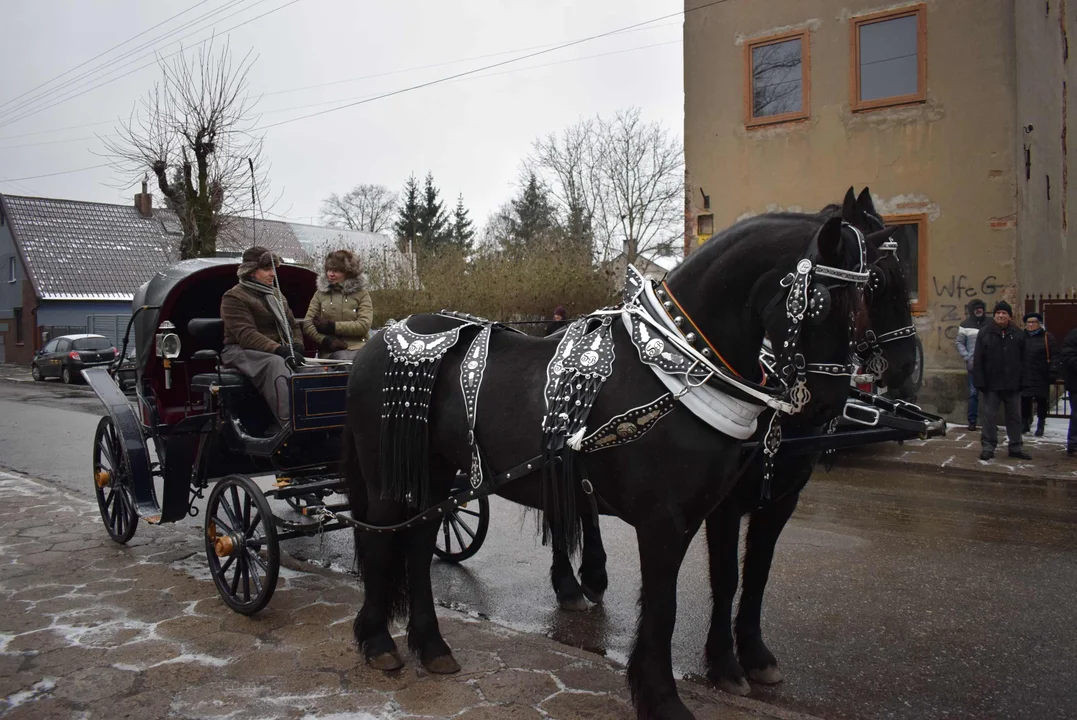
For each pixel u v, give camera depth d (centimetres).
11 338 3431
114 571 533
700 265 315
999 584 497
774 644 413
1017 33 1184
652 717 304
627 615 468
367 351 398
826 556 559
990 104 1199
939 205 1245
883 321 375
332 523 516
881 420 367
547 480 325
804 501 730
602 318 344
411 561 389
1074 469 866
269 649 402
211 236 2052
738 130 1407
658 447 303
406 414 368
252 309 519
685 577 527
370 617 386
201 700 347
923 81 1242
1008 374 911
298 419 450
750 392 299
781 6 1352
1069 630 424
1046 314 1209
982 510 693
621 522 669
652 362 304
